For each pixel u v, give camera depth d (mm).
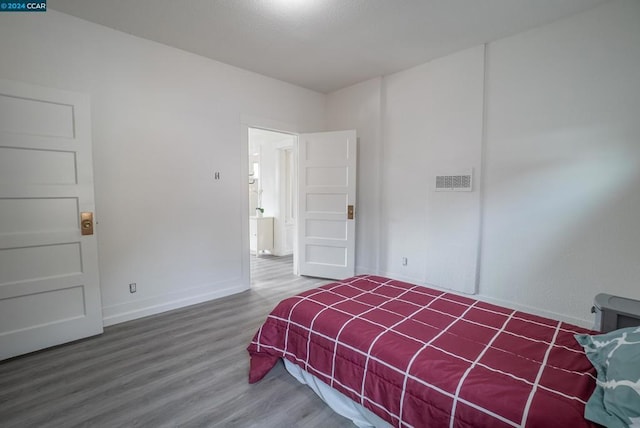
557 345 1471
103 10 2467
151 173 3004
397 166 3912
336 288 2338
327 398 1751
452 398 1183
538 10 2525
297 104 4281
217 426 1601
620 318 1613
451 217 3410
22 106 2203
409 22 2697
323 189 4277
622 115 2420
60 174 2369
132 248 2916
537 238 2879
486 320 1765
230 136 3584
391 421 1372
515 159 2979
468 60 3207
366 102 4133
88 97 2465
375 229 4156
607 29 2451
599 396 1052
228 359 2250
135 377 2014
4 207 2168
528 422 1017
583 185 2617
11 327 2221
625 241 2445
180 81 3166
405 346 1467
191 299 3334
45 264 2338
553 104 2740
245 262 3803
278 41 3016
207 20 2637
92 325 2559
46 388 1891
